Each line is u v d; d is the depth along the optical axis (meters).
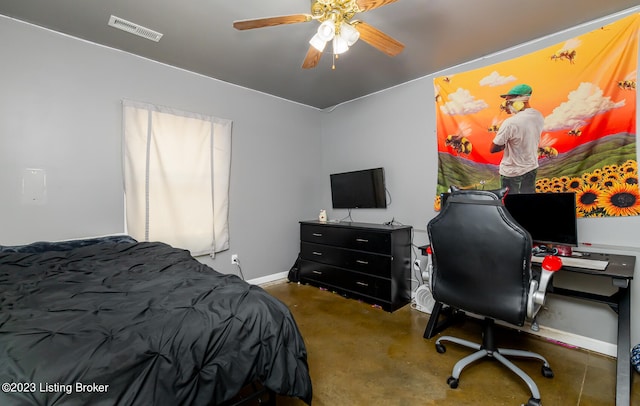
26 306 1.12
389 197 3.48
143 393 0.86
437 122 2.95
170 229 2.89
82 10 2.00
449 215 1.68
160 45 2.49
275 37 2.35
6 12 2.03
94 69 2.46
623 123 1.98
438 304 2.38
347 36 1.67
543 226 2.05
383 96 3.53
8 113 2.12
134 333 0.96
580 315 2.16
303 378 1.25
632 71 1.94
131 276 1.52
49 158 2.27
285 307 1.37
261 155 3.69
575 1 1.88
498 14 2.02
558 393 1.65
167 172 2.86
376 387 1.72
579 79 2.13
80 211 2.41
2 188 2.10
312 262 3.66
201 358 1.02
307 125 4.21
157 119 2.79
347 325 2.56
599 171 2.08
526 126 2.38
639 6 1.93
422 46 2.46
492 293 1.57
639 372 1.79
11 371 0.77
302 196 4.16
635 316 1.97
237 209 3.46
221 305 1.19
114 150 2.58
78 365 0.81
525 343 2.24
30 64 2.19
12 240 2.13
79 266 1.68
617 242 2.03
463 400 1.61
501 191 1.54
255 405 1.50
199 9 1.99
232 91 3.38
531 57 2.35
